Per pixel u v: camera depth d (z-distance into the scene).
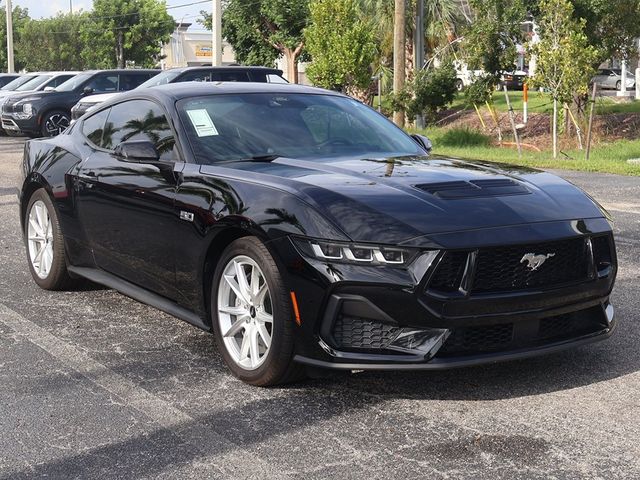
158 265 4.96
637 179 13.17
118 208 5.27
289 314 4.03
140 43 57.62
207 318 4.66
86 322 5.55
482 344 3.99
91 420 3.90
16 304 6.00
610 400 4.08
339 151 5.12
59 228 6.05
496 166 5.01
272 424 3.83
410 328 3.85
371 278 3.81
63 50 57.78
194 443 3.64
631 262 7.17
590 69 17.14
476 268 3.87
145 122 5.42
